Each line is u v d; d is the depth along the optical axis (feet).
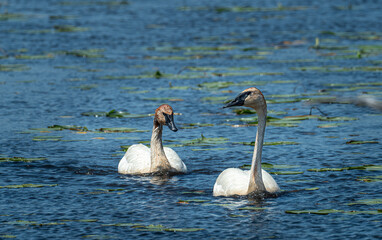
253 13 157.07
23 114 69.21
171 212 39.50
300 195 42.45
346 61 100.78
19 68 96.73
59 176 48.26
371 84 80.84
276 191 42.47
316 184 45.03
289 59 102.99
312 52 109.70
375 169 47.91
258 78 88.74
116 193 43.86
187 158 53.42
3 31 131.95
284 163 51.06
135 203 41.50
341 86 81.97
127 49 113.70
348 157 52.26
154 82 87.35
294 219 37.93
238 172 43.32
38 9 168.04
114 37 125.18
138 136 60.23
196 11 160.04
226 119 67.05
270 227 36.73
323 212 38.73
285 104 74.64
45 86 84.48
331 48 111.86
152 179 47.52
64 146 57.16
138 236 35.73
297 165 50.24
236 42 119.96
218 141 57.47
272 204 40.57
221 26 138.00
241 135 60.59
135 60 104.32
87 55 106.63
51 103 74.54
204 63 100.99
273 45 116.37
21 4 180.14
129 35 127.34
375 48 109.81
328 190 43.52
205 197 42.45
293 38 123.24
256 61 102.37
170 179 47.47
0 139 59.21
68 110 71.15
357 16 148.87
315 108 71.36
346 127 62.90
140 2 182.80
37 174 48.73
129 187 45.37
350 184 44.86
